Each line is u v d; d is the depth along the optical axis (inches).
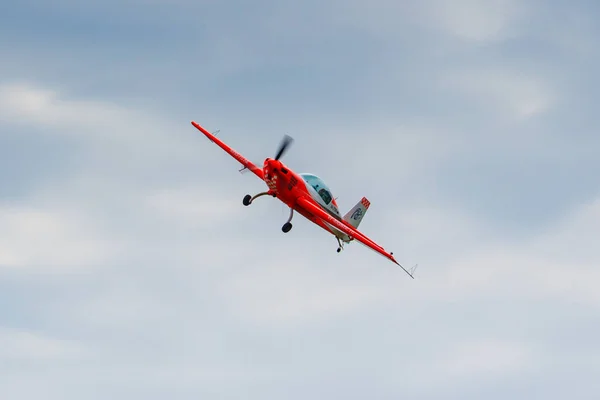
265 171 4328.3
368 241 4357.8
